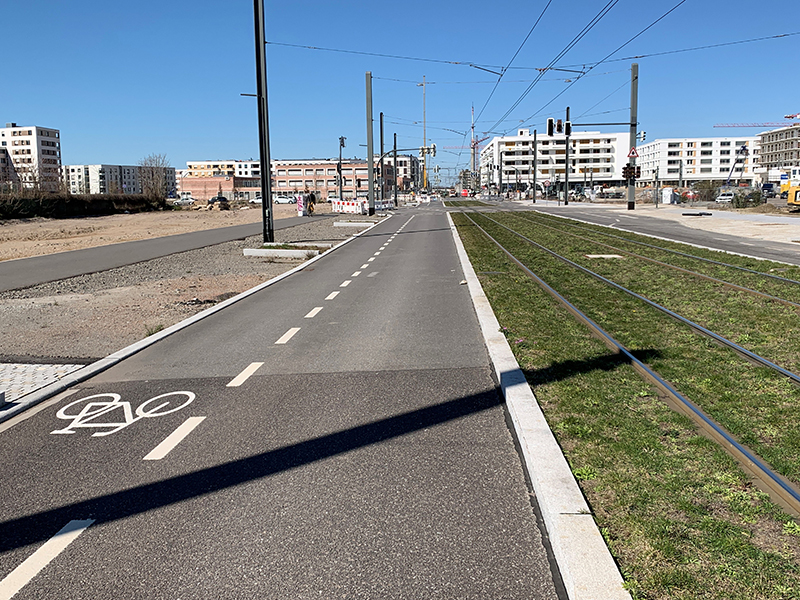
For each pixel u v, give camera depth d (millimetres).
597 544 3201
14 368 7371
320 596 3002
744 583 2912
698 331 8352
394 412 5551
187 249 24906
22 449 4988
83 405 6047
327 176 168000
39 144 176750
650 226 32406
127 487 4246
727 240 23703
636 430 4801
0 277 16625
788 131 158125
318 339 8602
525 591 2992
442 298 11922
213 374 6988
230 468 4488
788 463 4145
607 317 9359
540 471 4047
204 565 3293
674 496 3754
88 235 34938
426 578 3117
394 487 4113
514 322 9023
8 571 3307
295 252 21266
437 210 63344
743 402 5391
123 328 9734
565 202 73500
